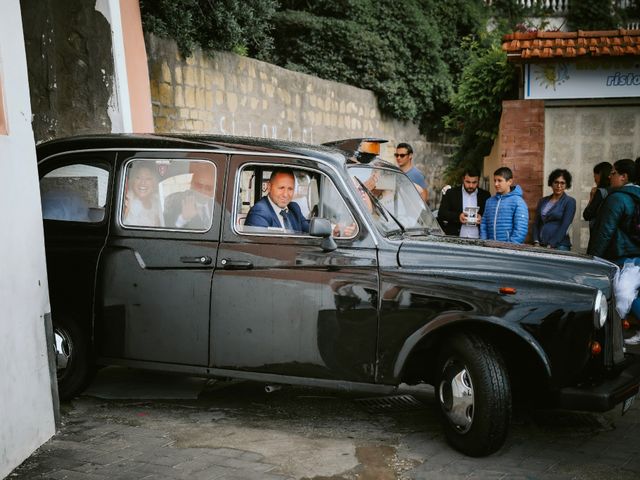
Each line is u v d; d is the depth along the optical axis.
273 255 4.89
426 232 5.41
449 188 8.80
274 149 5.06
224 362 4.96
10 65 4.34
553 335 4.40
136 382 5.99
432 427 5.10
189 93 11.30
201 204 5.09
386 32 21.02
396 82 20.67
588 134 11.77
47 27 7.97
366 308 4.68
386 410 5.47
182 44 11.09
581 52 11.03
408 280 4.63
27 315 4.41
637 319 8.15
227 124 12.60
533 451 4.66
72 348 5.29
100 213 5.30
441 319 4.52
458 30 24.48
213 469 4.25
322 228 4.64
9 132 4.27
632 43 11.10
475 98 13.05
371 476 4.20
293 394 5.82
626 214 7.65
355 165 5.14
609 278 4.62
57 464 4.28
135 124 8.98
